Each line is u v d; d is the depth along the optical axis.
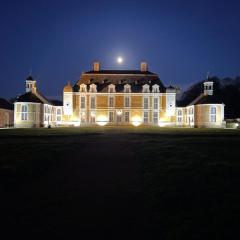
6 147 27.50
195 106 90.25
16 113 87.12
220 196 13.53
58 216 12.72
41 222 12.20
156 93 96.31
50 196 14.98
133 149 27.41
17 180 17.34
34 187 16.31
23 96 88.19
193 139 34.97
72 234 11.24
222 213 11.87
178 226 11.30
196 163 19.72
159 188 15.32
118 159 23.02
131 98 96.38
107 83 97.62
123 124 96.19
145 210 13.16
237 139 34.84
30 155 23.45
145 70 101.25
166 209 12.88
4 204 14.00
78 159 23.05
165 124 96.31
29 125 86.88
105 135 43.56
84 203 14.05
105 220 12.33
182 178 16.56
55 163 21.52
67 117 95.50
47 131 55.41
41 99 91.38
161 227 11.52
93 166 20.80
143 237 10.95
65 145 29.48
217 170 17.70
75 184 16.83
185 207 12.80
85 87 95.94
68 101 95.25
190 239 10.37
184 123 98.62
